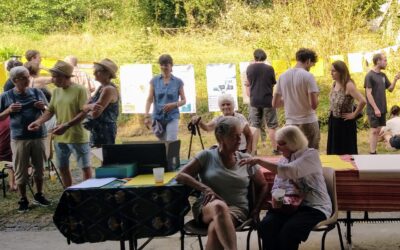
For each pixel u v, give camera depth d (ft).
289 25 38.81
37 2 67.41
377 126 27.63
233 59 45.57
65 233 13.80
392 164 15.80
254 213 14.24
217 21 55.88
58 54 53.52
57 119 19.79
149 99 23.40
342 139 20.57
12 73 20.53
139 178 14.60
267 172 15.75
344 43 38.11
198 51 49.57
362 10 39.73
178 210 13.55
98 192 13.53
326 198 14.32
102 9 68.90
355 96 20.07
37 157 21.26
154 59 45.96
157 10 64.08
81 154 19.72
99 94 19.40
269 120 29.66
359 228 18.24
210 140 34.83
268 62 34.78
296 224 13.66
